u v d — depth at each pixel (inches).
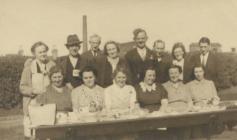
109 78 260.8
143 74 270.5
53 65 257.1
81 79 257.0
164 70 273.4
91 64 257.4
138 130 231.3
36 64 253.8
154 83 257.6
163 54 276.4
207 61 289.6
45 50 254.5
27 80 253.3
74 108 239.1
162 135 262.4
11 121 307.4
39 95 236.5
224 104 290.8
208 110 258.4
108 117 235.5
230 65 338.6
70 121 227.5
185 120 242.2
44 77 253.0
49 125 217.3
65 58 259.4
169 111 249.9
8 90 343.0
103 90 248.1
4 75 339.6
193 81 276.2
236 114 258.8
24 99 254.1
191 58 281.0
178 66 266.5
